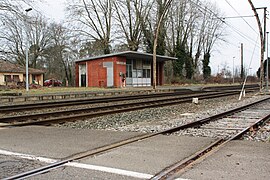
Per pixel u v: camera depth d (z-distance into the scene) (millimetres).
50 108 18547
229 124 12102
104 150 7105
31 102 22062
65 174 5344
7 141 8273
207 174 5203
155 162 6020
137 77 49344
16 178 5133
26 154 6773
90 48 54406
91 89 37250
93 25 51625
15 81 56094
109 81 44625
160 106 20234
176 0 66062
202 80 76062
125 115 15453
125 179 5051
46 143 7965
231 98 27922
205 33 78250
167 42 67875
